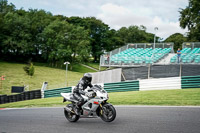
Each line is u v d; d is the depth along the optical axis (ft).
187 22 144.87
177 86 44.88
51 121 24.35
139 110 27.32
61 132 19.31
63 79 143.33
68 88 60.08
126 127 19.31
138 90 48.98
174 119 21.30
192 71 53.88
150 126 19.19
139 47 93.09
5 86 112.37
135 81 49.57
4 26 207.41
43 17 235.61
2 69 159.22
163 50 85.15
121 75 63.72
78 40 211.82
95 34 265.95
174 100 32.81
